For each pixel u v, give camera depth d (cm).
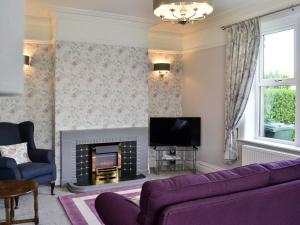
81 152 478
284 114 406
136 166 517
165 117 543
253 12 422
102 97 493
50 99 502
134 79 517
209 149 528
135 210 188
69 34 464
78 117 478
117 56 501
